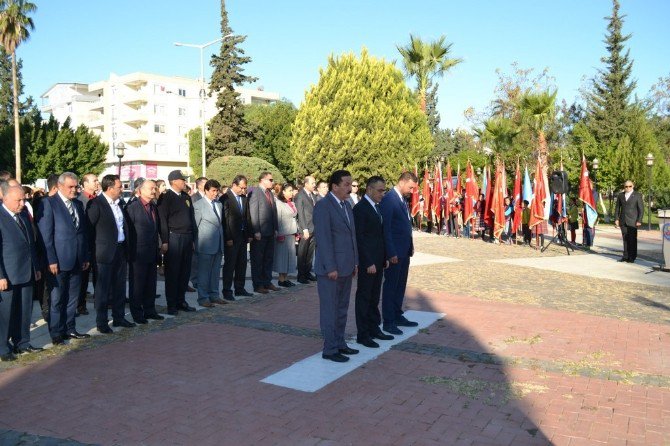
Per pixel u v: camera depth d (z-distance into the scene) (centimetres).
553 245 1941
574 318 814
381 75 3059
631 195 1459
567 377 563
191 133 5397
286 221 1055
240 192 931
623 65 3969
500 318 810
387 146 2984
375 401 494
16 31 3441
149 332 725
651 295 1011
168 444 410
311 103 3070
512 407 484
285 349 653
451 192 2262
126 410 472
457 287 1071
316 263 613
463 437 424
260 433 428
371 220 652
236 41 3931
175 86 6750
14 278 613
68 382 540
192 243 844
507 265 1394
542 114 2839
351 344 676
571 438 424
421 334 721
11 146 3762
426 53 3391
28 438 420
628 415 469
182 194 923
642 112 3756
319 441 415
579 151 3500
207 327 750
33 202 804
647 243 2167
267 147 4716
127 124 6688
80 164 4062
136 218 755
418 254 1625
